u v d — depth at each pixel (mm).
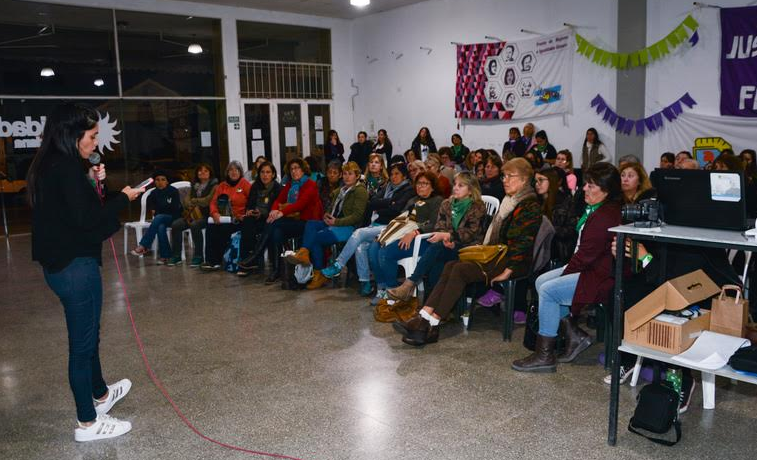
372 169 6129
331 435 2582
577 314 3176
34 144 8883
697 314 2488
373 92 11828
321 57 11875
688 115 7359
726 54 6949
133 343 3832
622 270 2379
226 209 6059
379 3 10562
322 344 3732
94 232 2426
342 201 5285
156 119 10023
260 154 11266
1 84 8578
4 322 4371
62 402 3006
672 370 2664
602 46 8078
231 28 10609
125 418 2797
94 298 2488
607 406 2807
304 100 11688
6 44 8570
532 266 3742
